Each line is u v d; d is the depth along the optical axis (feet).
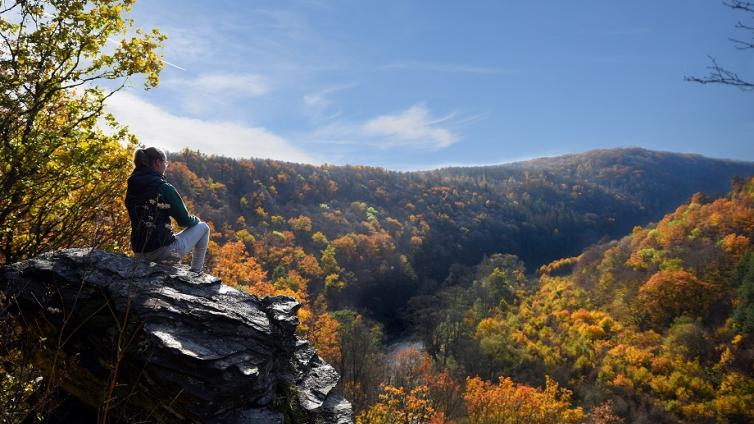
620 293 284.00
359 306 313.73
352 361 120.98
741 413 169.58
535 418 145.48
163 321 11.65
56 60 20.13
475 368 209.36
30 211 19.62
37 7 19.52
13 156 17.75
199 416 10.85
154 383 10.98
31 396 10.93
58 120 21.40
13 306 11.52
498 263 418.10
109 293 11.69
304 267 289.33
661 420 172.76
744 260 247.91
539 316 282.97
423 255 422.41
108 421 11.25
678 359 202.28
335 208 488.44
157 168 14.76
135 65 21.52
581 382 201.26
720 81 9.21
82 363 11.35
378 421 86.69
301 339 18.57
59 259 12.57
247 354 12.29
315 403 14.87
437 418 97.40
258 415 12.36
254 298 15.39
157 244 13.88
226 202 366.22
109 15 21.02
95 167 19.99
